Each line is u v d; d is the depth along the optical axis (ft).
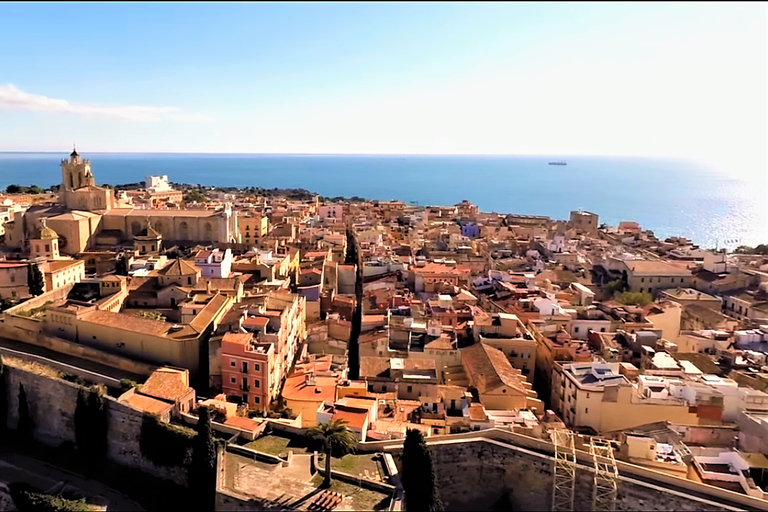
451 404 308.40
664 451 262.47
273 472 233.96
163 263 517.96
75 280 497.05
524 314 435.53
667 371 341.62
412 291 541.34
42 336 351.05
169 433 261.44
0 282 444.55
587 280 594.65
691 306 506.89
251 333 338.34
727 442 286.25
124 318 355.97
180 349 331.57
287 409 298.15
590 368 338.13
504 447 258.57
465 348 378.94
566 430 281.74
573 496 243.81
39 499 242.58
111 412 276.82
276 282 494.59
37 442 295.89
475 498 261.03
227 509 218.38
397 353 369.71
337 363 364.38
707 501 224.33
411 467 226.58
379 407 296.92
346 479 230.89
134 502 253.03
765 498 233.55
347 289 583.17
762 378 342.64
